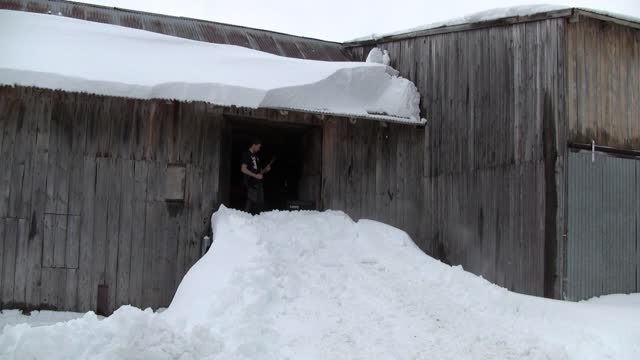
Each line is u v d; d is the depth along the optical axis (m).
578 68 9.94
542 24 9.94
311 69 10.36
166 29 11.55
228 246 8.40
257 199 10.58
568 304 8.28
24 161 8.91
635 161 10.40
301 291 7.67
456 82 10.84
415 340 6.72
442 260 10.73
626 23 10.05
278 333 6.73
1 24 9.53
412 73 11.38
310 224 9.51
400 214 10.96
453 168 10.74
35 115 9.02
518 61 10.16
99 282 9.08
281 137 12.53
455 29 10.80
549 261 9.52
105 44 9.73
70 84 8.55
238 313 6.89
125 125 9.44
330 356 6.32
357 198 10.76
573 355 6.52
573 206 9.67
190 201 9.66
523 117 10.02
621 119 10.35
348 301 7.54
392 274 8.34
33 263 8.81
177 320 6.81
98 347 5.89
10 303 8.66
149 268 9.34
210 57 10.12
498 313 7.54
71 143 9.14
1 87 8.87
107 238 9.17
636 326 7.16
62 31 9.74
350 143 10.83
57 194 9.01
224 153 10.12
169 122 9.67
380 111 10.70
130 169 9.39
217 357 6.05
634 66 10.62
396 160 11.05
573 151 9.77
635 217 10.29
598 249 9.83
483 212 10.34
